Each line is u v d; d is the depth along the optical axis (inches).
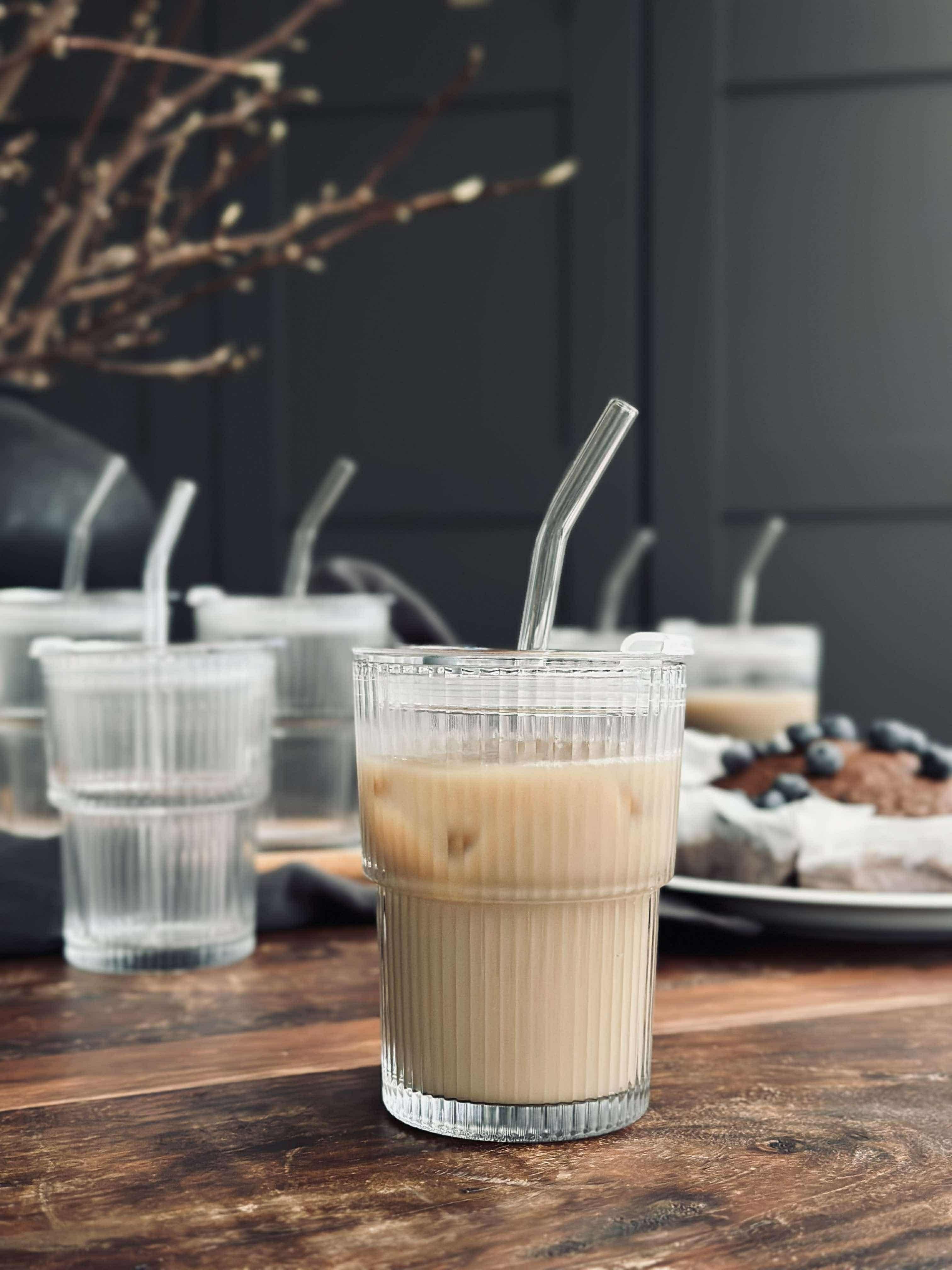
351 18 124.7
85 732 37.3
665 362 124.3
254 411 126.9
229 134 73.8
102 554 64.6
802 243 123.0
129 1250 21.2
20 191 127.1
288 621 49.3
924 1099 28.0
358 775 28.0
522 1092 25.6
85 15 126.0
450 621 127.4
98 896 37.8
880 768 42.6
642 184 124.5
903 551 123.4
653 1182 23.8
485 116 124.9
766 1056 30.7
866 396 123.1
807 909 37.6
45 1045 31.5
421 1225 22.1
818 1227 22.0
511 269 125.2
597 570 125.6
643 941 26.9
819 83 121.7
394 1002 26.9
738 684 66.3
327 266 126.3
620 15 122.3
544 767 25.4
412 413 126.6
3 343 74.0
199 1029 32.8
